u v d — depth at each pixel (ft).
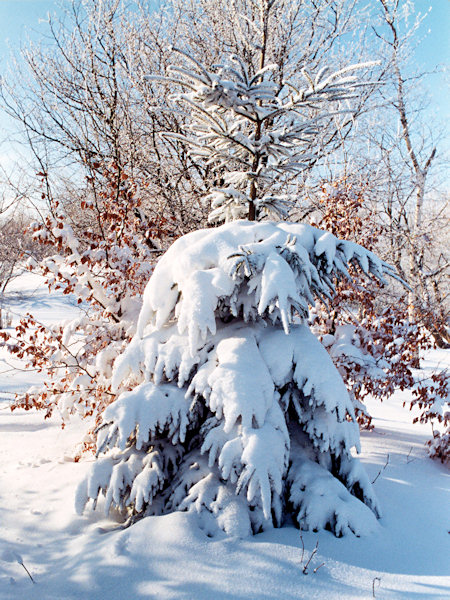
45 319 59.57
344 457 12.50
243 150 15.31
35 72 27.99
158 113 29.73
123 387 16.17
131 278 18.65
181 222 28.37
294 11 31.81
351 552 9.93
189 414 11.46
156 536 10.02
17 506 12.66
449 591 8.69
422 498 13.74
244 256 10.74
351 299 22.57
